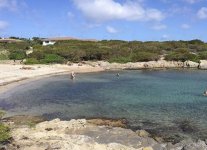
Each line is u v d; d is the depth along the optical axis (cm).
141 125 3172
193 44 13300
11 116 3584
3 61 10156
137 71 9175
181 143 2503
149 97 4712
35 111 3866
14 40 16462
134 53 11450
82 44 12988
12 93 5088
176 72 8906
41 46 12606
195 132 2928
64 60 10369
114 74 8306
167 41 13875
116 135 2727
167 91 5328
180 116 3503
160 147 2425
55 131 2766
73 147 2205
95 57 10988
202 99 4522
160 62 10494
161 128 3061
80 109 3953
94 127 2967
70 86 5994
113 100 4506
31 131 2669
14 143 2250
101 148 2245
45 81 6644
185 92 5203
